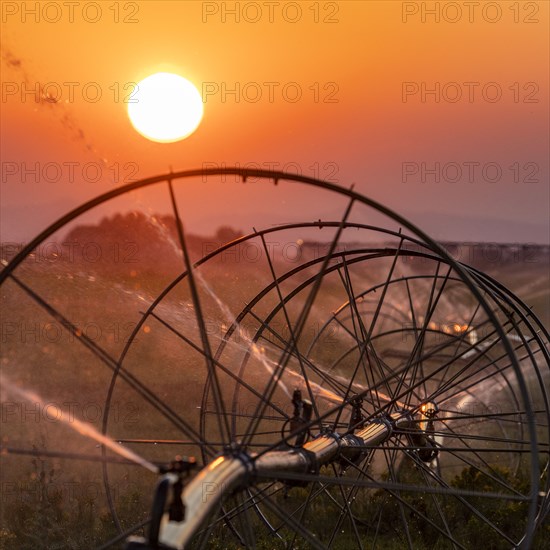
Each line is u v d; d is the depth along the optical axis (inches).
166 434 490.9
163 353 661.9
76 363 617.0
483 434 533.0
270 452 214.2
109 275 876.6
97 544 321.1
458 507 384.2
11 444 446.0
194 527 164.6
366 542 355.6
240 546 331.6
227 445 199.9
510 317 295.4
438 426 474.6
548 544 339.6
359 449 258.4
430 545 362.9
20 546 316.2
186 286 863.7
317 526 366.3
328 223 294.5
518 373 178.2
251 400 572.4
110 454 441.4
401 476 416.2
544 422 586.9
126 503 362.3
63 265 815.7
